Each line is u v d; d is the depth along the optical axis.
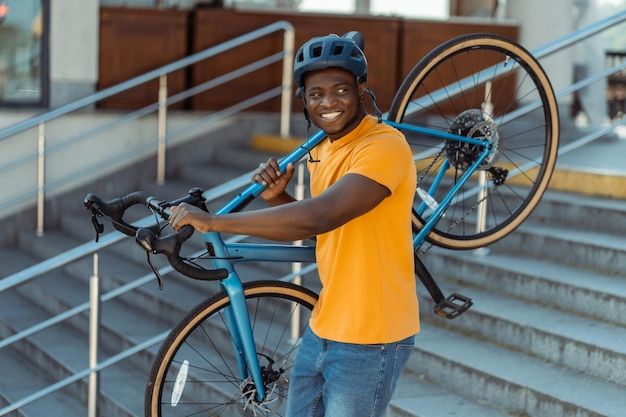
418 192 3.83
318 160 3.14
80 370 5.68
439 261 5.61
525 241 5.54
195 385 5.14
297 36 9.18
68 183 8.45
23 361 6.34
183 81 9.13
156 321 6.27
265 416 3.45
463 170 3.85
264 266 6.51
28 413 5.41
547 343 4.46
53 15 8.68
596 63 9.24
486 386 4.30
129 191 8.65
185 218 2.81
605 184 5.89
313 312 3.23
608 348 4.17
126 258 7.45
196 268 2.89
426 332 4.99
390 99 9.44
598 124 9.32
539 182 4.00
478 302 5.02
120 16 8.92
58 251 7.52
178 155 8.75
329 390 3.08
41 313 6.92
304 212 2.78
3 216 8.23
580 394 3.99
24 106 8.66
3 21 8.59
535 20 9.05
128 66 8.98
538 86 3.96
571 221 5.71
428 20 9.42
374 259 2.99
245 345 3.35
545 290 4.94
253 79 9.10
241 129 8.95
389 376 3.06
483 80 4.51
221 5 9.72
